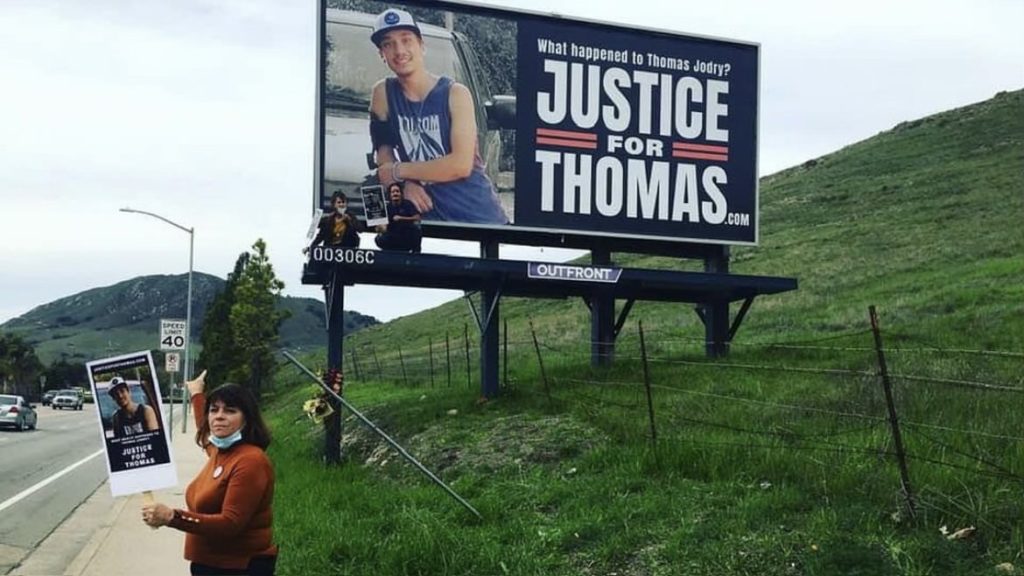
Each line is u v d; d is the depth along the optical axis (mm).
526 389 14672
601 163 15727
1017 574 5590
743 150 16406
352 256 13398
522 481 9758
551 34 15672
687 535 7098
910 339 15750
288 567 7719
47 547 10719
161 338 29859
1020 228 35219
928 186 52656
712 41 16328
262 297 45031
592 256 16266
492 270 14039
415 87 15039
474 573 7281
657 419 10789
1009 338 14438
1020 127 64250
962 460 7418
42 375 105500
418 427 13922
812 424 9609
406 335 54938
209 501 4656
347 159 14633
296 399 34750
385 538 8219
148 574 8617
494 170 15258
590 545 7512
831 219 50531
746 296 16453
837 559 6062
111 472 4676
